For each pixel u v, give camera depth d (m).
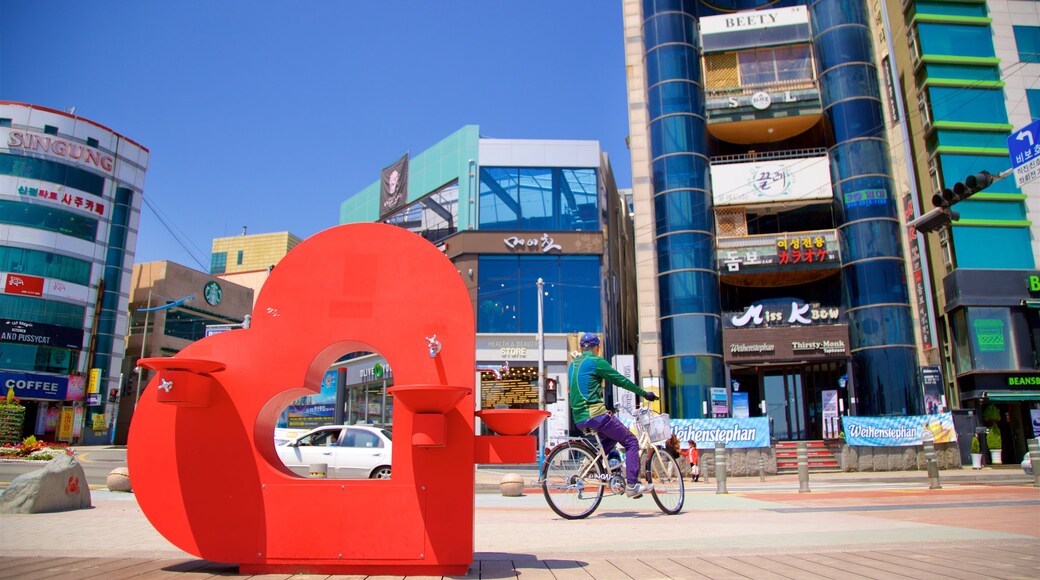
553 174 32.28
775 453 22.75
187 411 4.54
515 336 29.08
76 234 44.25
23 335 40.59
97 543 5.88
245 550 4.34
